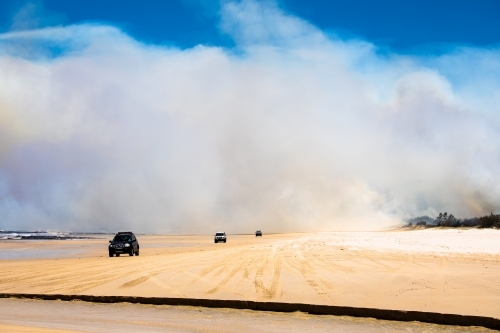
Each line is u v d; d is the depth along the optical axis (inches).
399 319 488.7
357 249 1539.1
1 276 933.2
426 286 673.6
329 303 550.6
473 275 788.0
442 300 562.9
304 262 1091.3
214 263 1117.7
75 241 4552.2
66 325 467.8
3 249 2566.4
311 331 441.1
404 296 594.2
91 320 496.4
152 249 2313.0
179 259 1305.4
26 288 741.3
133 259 1398.9
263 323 477.4
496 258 1118.4
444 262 1027.3
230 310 546.3
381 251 1417.3
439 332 436.5
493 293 609.9
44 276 917.2
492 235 2379.4
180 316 514.6
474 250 1403.8
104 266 1125.1
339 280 753.0
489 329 447.2
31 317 516.1
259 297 602.9
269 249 1754.4
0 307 583.5
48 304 602.9
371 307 515.8
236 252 1614.2
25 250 2423.7
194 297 603.5
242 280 772.0
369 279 759.1
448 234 2709.2
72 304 601.3
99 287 727.7
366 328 453.1
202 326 463.5
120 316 517.3
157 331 438.9
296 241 2608.3
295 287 684.1
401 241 2046.0
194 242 3656.5
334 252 1425.9
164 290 674.8
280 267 979.3
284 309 538.9
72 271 1010.1
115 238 1763.0
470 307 517.7
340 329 448.8
